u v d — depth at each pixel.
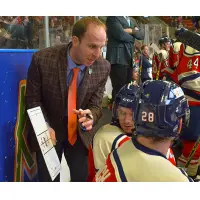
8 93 1.61
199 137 2.34
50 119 1.76
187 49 2.49
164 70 3.04
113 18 3.79
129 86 1.60
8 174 1.65
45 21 2.27
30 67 1.66
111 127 1.61
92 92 1.76
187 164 2.38
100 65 1.75
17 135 1.74
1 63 1.53
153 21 6.77
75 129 1.74
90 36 1.48
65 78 1.64
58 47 1.67
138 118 1.02
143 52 5.04
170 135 1.00
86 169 1.90
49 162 1.52
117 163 1.01
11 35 2.02
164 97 1.00
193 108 2.49
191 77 2.45
